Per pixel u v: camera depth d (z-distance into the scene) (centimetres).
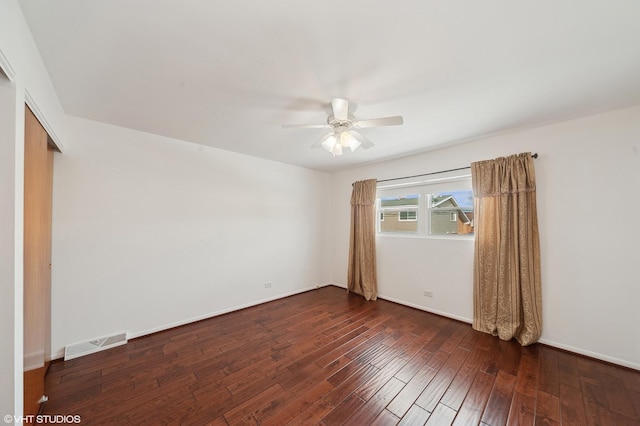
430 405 167
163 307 280
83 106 209
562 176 239
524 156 255
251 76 166
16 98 107
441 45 136
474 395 176
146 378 193
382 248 399
